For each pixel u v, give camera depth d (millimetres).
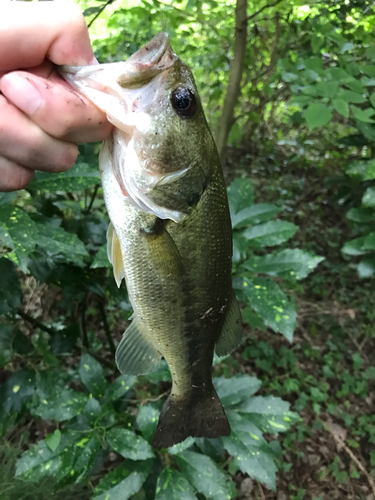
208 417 205
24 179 131
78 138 130
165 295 170
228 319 197
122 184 157
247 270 250
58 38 125
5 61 122
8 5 120
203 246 167
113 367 332
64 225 279
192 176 159
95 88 132
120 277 176
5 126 117
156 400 252
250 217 250
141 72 143
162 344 182
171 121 151
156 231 161
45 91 117
